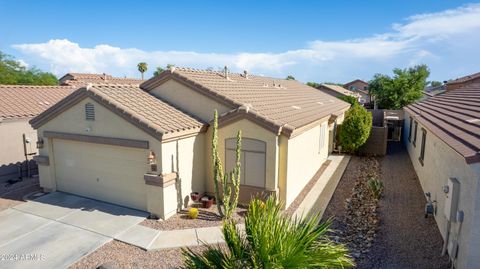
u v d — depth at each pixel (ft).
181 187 42.63
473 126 32.19
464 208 27.04
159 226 37.78
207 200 43.52
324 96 116.06
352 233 36.45
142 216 40.45
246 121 43.39
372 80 171.12
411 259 30.66
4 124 56.95
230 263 19.51
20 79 222.48
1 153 56.75
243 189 44.47
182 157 42.70
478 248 24.48
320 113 64.95
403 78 156.46
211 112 47.62
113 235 35.42
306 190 52.01
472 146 24.40
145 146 39.81
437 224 37.78
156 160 39.73
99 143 43.42
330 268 20.11
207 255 20.84
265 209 22.93
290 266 18.60
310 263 19.11
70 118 45.98
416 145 64.13
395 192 51.03
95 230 36.63
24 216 40.57
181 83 48.96
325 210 43.57
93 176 45.96
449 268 28.94
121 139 41.42
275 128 41.01
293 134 43.47
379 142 78.89
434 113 54.90
